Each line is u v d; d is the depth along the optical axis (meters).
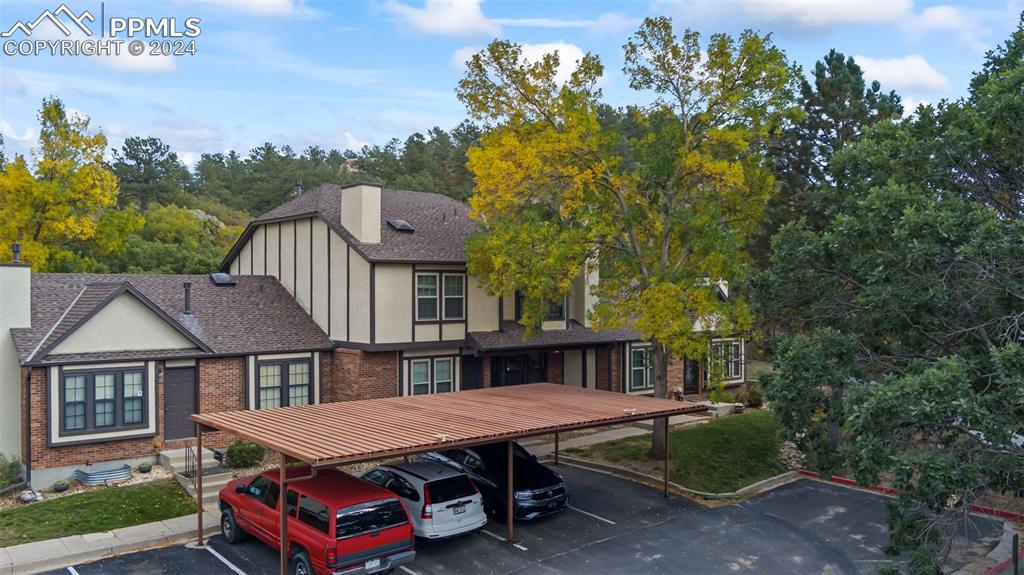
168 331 21.55
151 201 72.69
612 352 31.05
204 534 16.25
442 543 15.91
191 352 21.81
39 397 19.12
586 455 24.00
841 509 18.69
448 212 30.11
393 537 13.33
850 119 28.66
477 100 21.56
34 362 18.84
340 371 24.92
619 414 17.33
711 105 20.69
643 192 21.98
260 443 13.76
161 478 19.91
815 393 14.99
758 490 20.45
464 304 26.14
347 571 12.71
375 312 23.86
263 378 23.55
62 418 19.44
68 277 23.62
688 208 21.20
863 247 15.07
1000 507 18.56
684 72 21.12
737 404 31.45
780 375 14.91
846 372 14.62
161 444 21.19
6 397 19.92
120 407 20.45
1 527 16.06
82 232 32.84
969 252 11.95
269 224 29.02
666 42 20.88
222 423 15.60
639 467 22.28
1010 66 15.52
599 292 22.25
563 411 17.64
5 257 30.30
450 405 18.50
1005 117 13.24
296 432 14.60
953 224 12.43
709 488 20.23
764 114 20.36
